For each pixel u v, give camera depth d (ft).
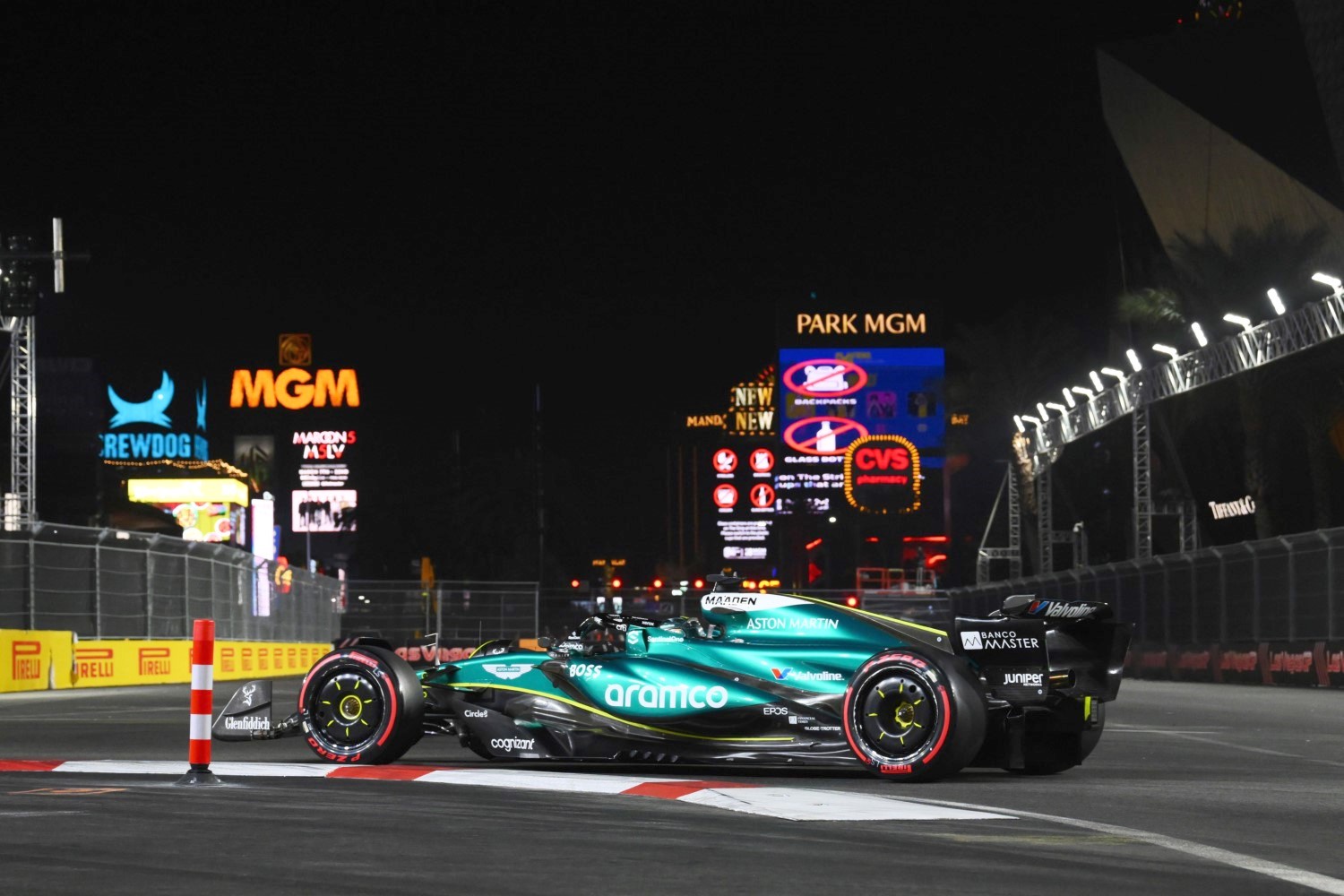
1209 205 195.93
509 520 297.33
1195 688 95.91
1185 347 204.33
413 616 194.90
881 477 324.60
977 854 20.02
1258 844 21.65
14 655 85.56
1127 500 229.86
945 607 195.83
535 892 16.94
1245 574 104.73
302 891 16.97
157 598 110.63
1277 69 188.55
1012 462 208.13
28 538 94.68
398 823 22.48
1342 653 89.35
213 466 310.86
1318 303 117.91
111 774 30.99
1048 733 32.14
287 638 150.61
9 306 96.94
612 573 422.00
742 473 331.57
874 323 327.26
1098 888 17.65
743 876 18.07
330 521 399.03
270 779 29.30
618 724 30.94
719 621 31.45
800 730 29.81
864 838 21.30
